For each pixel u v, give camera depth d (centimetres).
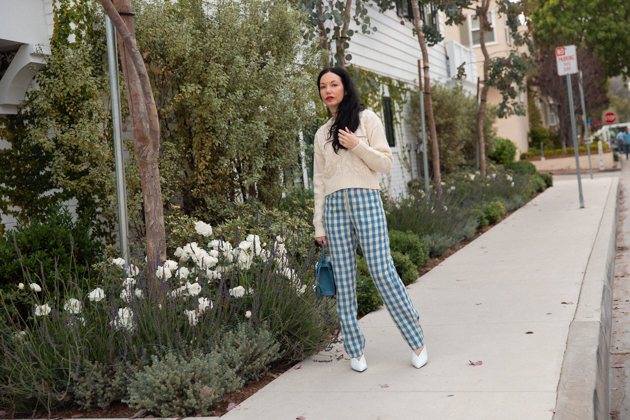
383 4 1068
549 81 2877
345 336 352
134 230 546
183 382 312
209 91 529
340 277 347
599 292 474
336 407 296
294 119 616
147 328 346
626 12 2916
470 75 1945
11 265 402
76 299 363
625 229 919
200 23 568
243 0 604
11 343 344
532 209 1169
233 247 455
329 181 343
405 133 1380
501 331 397
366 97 1138
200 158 560
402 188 1314
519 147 2750
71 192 527
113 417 313
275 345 367
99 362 337
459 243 852
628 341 429
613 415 316
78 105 512
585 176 2156
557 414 259
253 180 580
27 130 506
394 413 280
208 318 363
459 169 1502
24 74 495
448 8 1164
